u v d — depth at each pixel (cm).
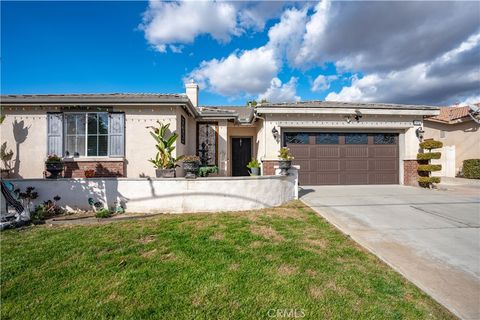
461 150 1728
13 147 948
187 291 323
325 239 520
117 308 289
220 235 542
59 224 630
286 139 1230
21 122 951
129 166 966
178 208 747
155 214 723
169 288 331
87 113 962
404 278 363
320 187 1188
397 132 1270
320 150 1238
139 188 745
